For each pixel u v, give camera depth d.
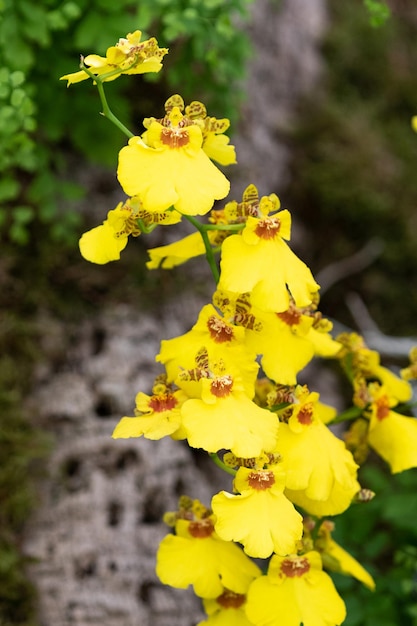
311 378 0.58
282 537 0.27
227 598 0.31
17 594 0.43
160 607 0.44
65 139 0.49
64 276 0.48
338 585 0.37
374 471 0.44
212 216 0.30
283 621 0.29
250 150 0.58
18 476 0.44
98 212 0.49
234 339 0.29
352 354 0.33
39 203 0.47
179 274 0.50
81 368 0.47
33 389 0.46
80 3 0.43
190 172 0.27
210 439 0.27
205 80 0.47
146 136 0.27
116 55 0.27
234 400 0.28
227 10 0.45
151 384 0.47
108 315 0.48
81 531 0.44
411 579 0.40
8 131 0.40
